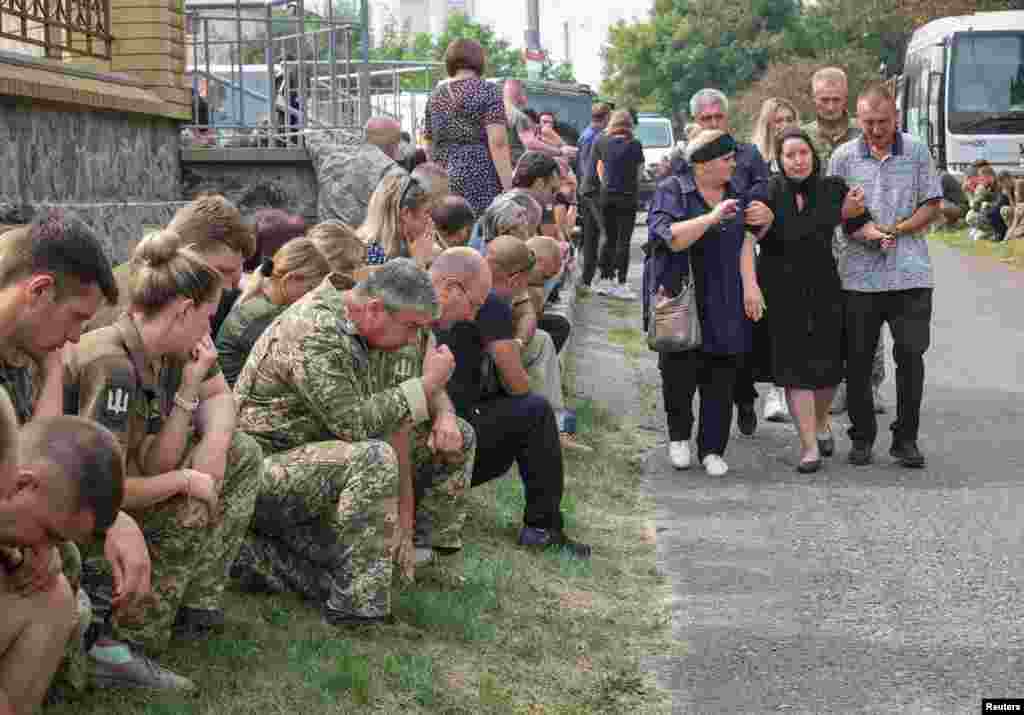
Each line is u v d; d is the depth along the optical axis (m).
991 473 7.51
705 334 7.48
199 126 11.55
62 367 3.89
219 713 3.98
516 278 6.32
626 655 4.89
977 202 24.73
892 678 4.68
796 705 4.47
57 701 3.92
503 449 5.93
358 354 4.89
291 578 4.94
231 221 5.06
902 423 7.67
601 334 12.69
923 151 7.56
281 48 13.77
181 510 4.15
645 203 28.66
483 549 5.86
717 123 8.10
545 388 7.77
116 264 9.34
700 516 6.76
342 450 4.74
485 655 4.72
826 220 7.41
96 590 4.11
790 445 8.33
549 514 5.99
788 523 6.60
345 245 5.69
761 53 77.81
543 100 22.42
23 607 3.31
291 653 4.43
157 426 4.21
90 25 9.82
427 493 5.48
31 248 3.47
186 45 11.50
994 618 5.26
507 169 9.20
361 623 4.70
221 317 5.84
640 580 5.77
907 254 7.52
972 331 12.95
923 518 6.63
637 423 9.03
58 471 3.14
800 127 7.49
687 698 4.52
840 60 61.25
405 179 6.65
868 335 7.61
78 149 9.25
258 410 4.94
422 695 4.25
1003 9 42.75
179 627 4.43
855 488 7.24
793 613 5.34
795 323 7.50
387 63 18.20
